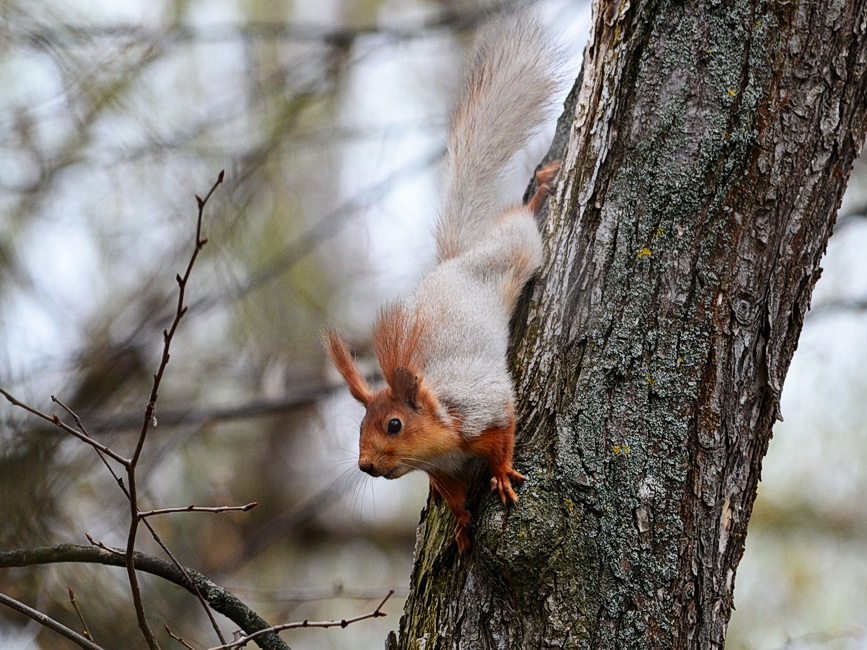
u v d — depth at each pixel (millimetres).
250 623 7570
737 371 6875
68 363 13875
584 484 6707
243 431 18469
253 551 15312
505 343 8367
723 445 6816
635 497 6676
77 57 13609
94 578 13008
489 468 7273
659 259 6992
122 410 15180
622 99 7336
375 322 9016
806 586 14688
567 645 6457
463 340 8414
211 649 6777
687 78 7078
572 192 7785
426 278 9375
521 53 10977
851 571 15078
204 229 14562
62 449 13555
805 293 7109
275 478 18766
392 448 7910
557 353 7281
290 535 18016
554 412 7078
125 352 14148
